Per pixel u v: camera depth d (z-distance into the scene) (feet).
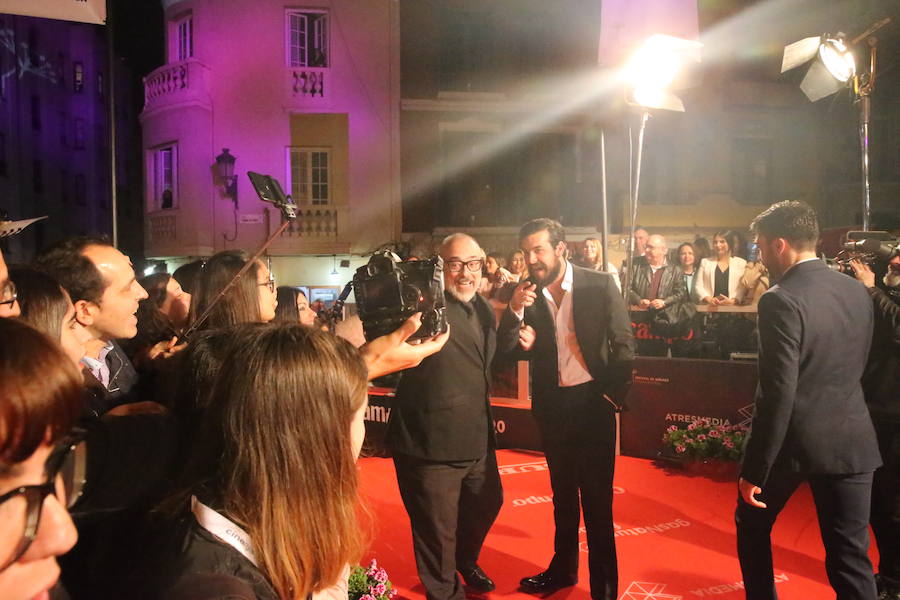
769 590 8.80
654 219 51.19
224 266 8.95
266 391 3.43
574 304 10.68
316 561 3.50
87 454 3.13
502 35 51.72
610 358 10.59
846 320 8.28
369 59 49.73
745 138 52.65
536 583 11.41
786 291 8.28
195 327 8.37
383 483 17.60
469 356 10.32
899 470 10.32
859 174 53.26
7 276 5.39
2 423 2.30
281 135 49.11
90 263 7.05
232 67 48.75
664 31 15.99
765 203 52.85
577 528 11.35
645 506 15.44
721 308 24.02
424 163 50.93
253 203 48.93
